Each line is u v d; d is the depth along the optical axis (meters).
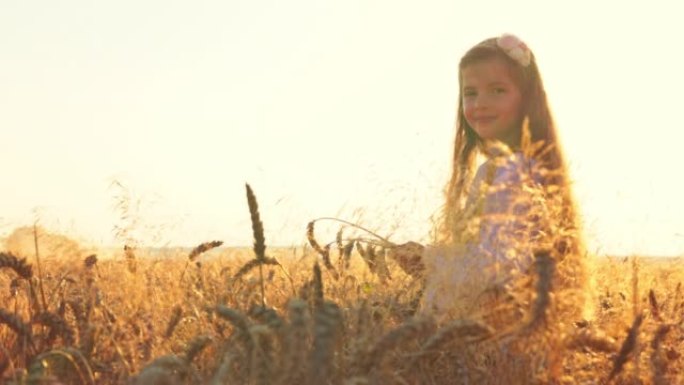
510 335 2.74
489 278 2.96
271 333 2.33
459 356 2.78
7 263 3.29
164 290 3.79
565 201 3.36
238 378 2.50
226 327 3.25
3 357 2.96
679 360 3.27
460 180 3.57
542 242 3.09
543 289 2.63
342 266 3.53
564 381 2.83
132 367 2.94
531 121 4.43
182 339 3.36
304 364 2.16
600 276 3.79
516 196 3.28
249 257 4.06
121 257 4.05
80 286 3.76
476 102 4.47
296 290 3.50
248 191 2.96
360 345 2.45
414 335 2.37
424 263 3.30
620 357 2.85
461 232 3.09
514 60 4.41
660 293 3.84
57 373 2.86
